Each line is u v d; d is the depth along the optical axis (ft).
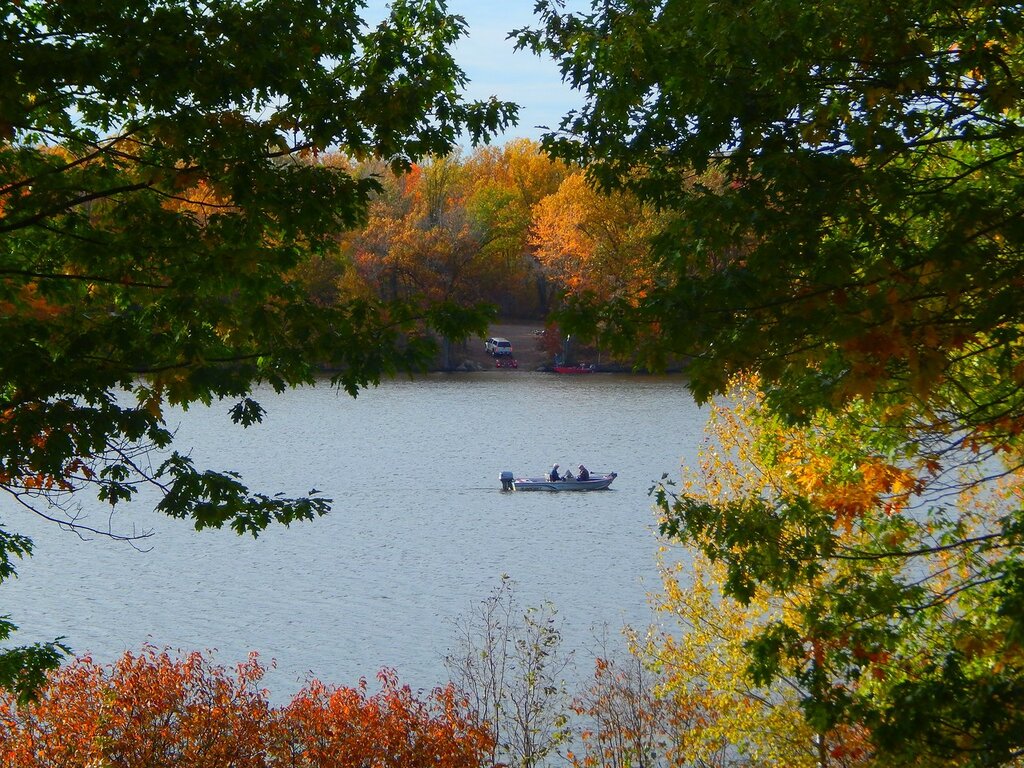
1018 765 76.48
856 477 102.27
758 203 65.10
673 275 73.87
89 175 84.53
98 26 70.54
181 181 79.61
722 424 156.56
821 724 72.49
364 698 160.15
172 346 84.58
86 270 83.56
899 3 62.18
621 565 263.08
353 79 84.48
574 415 552.00
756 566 87.25
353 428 509.35
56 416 75.36
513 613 222.07
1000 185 70.49
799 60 64.34
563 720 144.66
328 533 296.92
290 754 140.87
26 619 219.82
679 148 76.07
